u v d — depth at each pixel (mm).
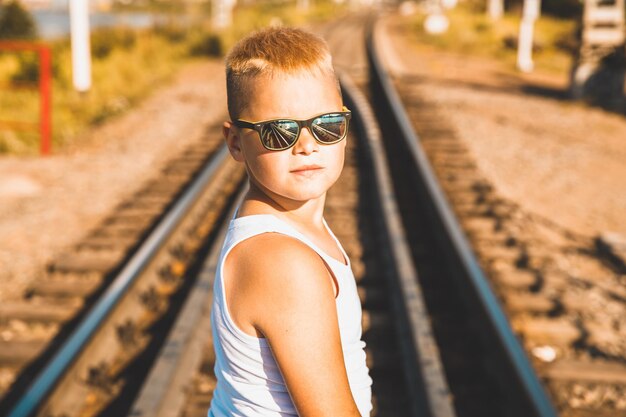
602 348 4734
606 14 15367
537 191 8766
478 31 32938
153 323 4828
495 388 4121
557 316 5191
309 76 1253
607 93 15453
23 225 7250
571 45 29344
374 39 28828
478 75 20797
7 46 10164
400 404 3881
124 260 6102
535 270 5965
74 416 3771
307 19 48219
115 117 12734
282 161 1261
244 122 1279
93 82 14953
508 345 4094
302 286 1150
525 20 23344
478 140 11211
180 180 8617
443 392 3553
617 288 5883
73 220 7445
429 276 5848
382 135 11781
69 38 22703
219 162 8844
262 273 1164
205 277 4977
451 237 6012
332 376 1137
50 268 5938
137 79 16172
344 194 8094
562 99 16156
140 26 25734
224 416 1326
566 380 4223
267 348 1206
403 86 16234
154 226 6977
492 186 8414
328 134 1268
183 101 14453
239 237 1234
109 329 4496
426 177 7965
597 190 8914
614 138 11883
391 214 6637
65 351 4004
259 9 45688
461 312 5191
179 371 3863
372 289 5402
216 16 29469
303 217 1362
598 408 3984
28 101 12523
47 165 9656
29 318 4953
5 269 6062
